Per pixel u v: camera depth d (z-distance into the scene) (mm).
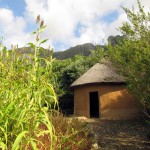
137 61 8031
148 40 8312
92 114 22375
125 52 8438
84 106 18047
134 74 8469
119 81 16641
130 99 16453
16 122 2803
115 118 16422
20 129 2836
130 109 16297
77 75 22125
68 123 5734
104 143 9508
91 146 6133
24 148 2857
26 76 3139
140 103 9523
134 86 8484
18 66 3225
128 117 16188
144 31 8258
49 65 3363
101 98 17141
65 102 22672
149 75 7828
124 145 9305
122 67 8930
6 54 3244
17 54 3246
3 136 2832
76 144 4535
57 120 5883
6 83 2988
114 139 10305
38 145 3713
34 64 3188
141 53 7961
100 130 12359
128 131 11789
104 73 17484
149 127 12117
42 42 3273
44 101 3229
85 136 5922
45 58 3350
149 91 8461
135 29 8367
